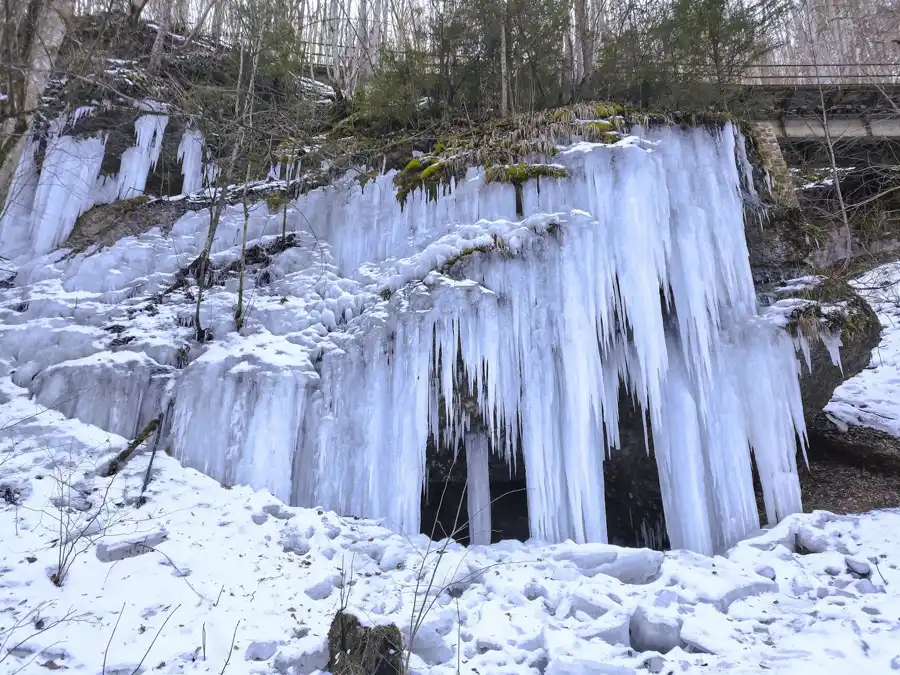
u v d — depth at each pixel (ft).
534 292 19.29
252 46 27.20
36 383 20.21
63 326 22.25
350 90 35.96
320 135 29.32
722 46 27.07
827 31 49.73
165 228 27.43
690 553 15.89
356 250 23.90
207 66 30.58
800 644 11.52
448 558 15.88
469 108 28.09
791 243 23.26
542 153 21.40
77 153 29.07
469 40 27.25
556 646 11.24
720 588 13.67
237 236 26.30
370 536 16.63
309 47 39.47
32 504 15.10
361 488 18.54
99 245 27.07
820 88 33.30
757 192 23.47
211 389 19.19
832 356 19.81
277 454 18.39
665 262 20.07
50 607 11.68
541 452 18.03
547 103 27.96
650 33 26.63
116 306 23.54
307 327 21.56
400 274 21.06
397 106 27.02
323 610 13.07
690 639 11.82
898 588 13.89
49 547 13.50
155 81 27.91
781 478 18.63
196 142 30.04
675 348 19.97
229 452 18.42
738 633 12.10
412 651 11.48
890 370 37.04
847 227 26.00
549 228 19.62
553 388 18.57
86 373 19.77
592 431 18.34
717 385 19.36
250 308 22.47
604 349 18.94
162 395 19.69
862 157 38.34
